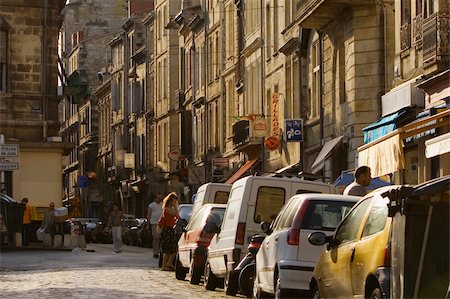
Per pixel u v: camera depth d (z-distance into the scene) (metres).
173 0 143.50
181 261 47.47
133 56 164.00
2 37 94.56
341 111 67.69
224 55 114.12
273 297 33.72
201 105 125.06
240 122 100.75
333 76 69.75
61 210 80.94
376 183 45.75
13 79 94.69
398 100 53.94
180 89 136.75
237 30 106.12
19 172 93.75
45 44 95.25
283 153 86.62
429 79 49.53
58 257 67.19
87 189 193.12
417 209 21.56
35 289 39.34
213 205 46.06
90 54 198.62
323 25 71.19
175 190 140.25
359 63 63.84
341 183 49.34
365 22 63.59
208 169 120.81
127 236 111.62
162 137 147.62
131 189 164.25
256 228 38.75
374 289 22.72
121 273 50.59
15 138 94.50
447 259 21.45
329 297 25.94
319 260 27.11
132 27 167.62
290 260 30.66
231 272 38.03
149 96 156.38
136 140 164.12
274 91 90.94
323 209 31.08
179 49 139.50
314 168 69.19
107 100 184.38
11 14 94.56
